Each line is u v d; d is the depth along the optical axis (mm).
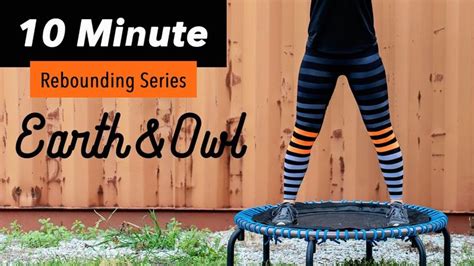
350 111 6957
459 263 5918
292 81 6969
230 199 7051
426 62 6902
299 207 5516
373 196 6973
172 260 6156
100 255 6242
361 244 6730
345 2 4949
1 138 7113
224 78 7008
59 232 6914
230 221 7086
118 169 7086
